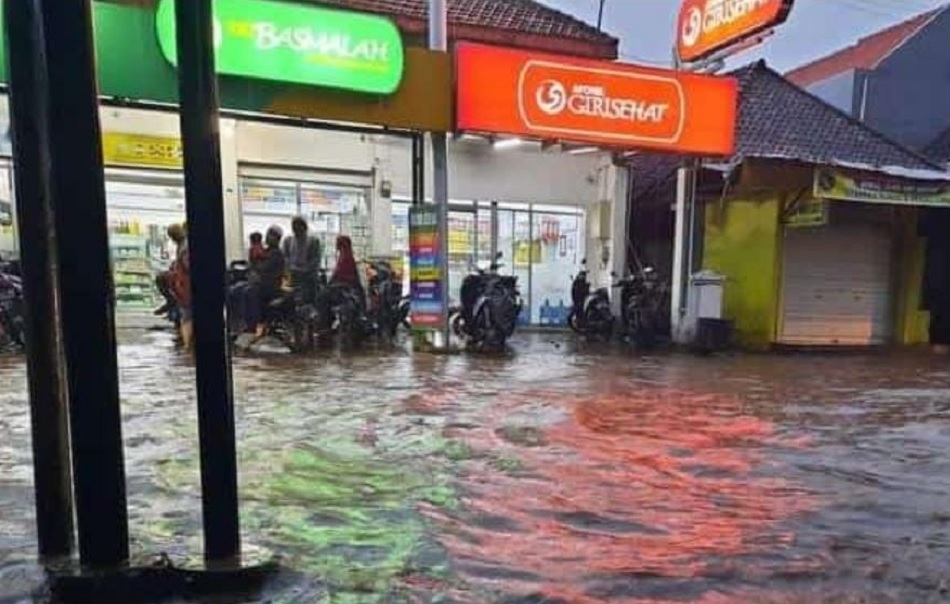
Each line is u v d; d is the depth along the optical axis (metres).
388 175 11.22
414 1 11.20
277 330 8.43
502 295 8.93
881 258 11.91
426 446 3.65
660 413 4.79
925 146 16.69
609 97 8.20
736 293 11.19
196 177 1.87
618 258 11.63
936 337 12.06
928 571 2.20
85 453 1.87
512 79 7.76
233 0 6.50
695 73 8.77
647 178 12.72
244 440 3.70
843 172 9.65
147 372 6.02
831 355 9.98
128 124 9.89
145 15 6.35
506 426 4.20
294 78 6.81
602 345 10.05
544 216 12.58
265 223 10.66
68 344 1.83
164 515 2.51
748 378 6.94
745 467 3.42
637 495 2.93
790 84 13.73
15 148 1.93
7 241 9.23
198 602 1.88
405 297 10.07
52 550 2.04
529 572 2.12
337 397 5.09
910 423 4.67
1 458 3.25
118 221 10.20
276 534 2.36
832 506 2.85
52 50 1.74
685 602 1.95
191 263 1.91
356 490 2.88
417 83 7.47
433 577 2.06
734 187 10.08
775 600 1.98
